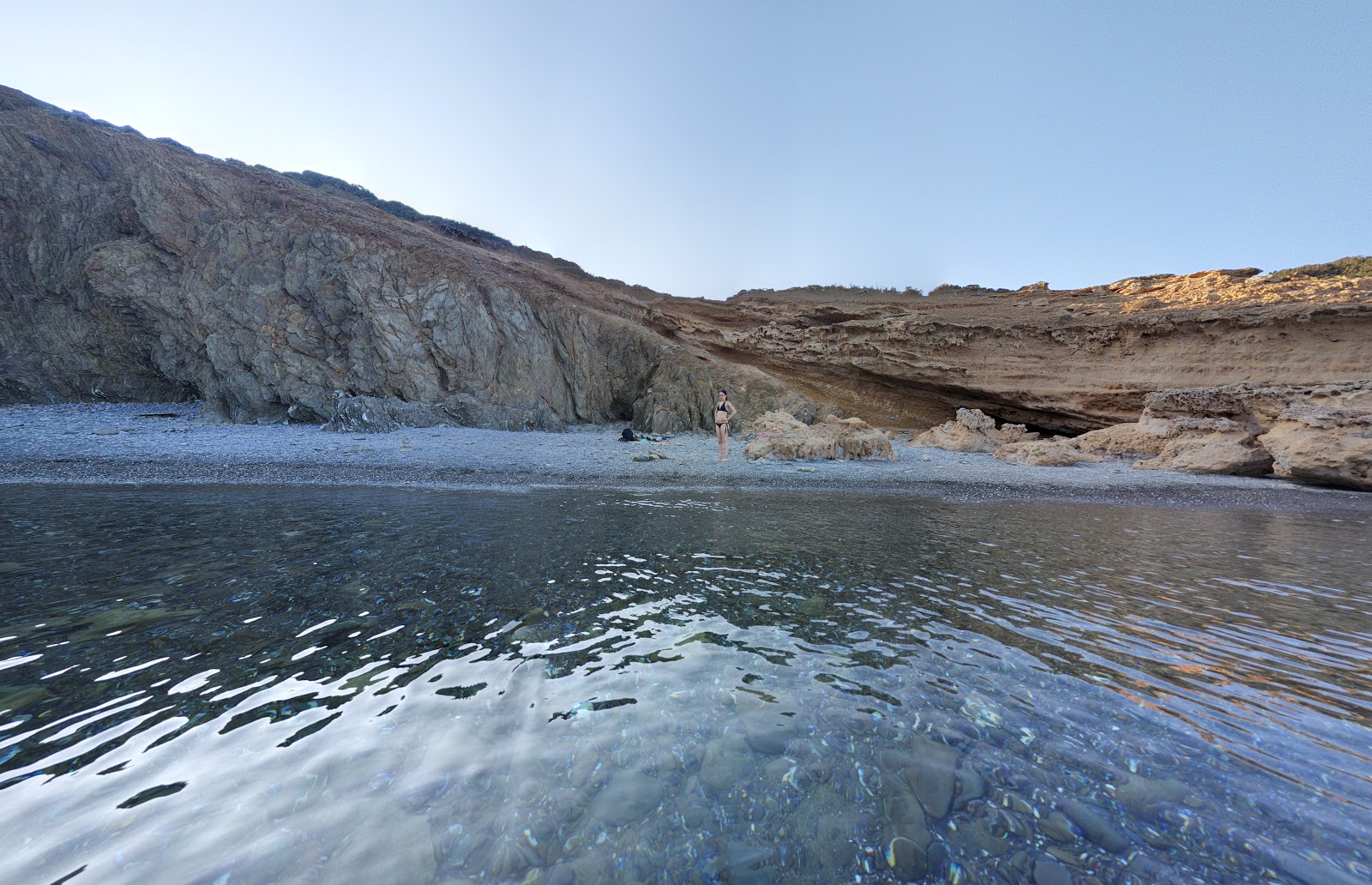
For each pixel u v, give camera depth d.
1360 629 4.54
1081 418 25.22
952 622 4.59
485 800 2.36
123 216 24.98
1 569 5.38
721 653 3.93
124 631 4.03
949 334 27.47
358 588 5.12
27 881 1.83
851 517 9.55
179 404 25.98
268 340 23.39
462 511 9.21
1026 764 2.71
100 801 2.23
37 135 24.91
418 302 24.42
